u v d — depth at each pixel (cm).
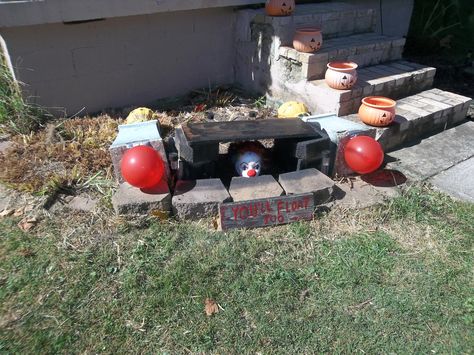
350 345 242
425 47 747
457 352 240
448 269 293
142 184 309
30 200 338
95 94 475
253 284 275
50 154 387
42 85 439
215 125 360
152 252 296
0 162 377
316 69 465
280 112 436
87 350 234
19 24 392
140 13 450
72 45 439
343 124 384
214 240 308
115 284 272
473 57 707
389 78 474
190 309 258
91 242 302
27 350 232
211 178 349
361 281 282
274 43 489
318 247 308
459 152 436
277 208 320
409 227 332
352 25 544
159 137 343
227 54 552
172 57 509
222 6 507
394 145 438
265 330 248
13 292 264
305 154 348
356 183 378
